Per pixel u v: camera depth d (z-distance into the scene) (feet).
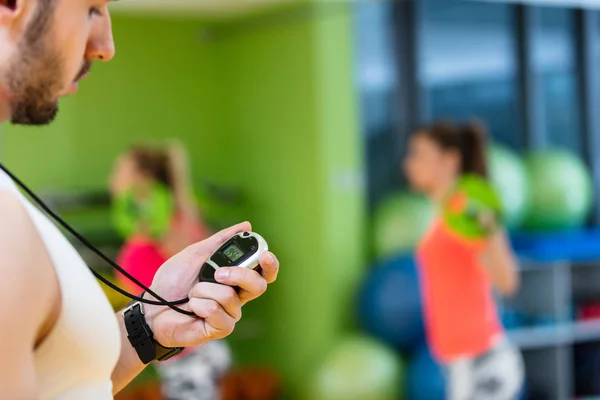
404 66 18.65
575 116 20.48
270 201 19.03
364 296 16.76
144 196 13.43
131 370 3.80
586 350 18.39
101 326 2.90
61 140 18.54
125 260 13.30
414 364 16.16
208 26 19.92
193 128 19.88
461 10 19.20
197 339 3.70
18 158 18.17
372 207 18.37
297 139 18.21
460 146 12.82
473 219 12.34
